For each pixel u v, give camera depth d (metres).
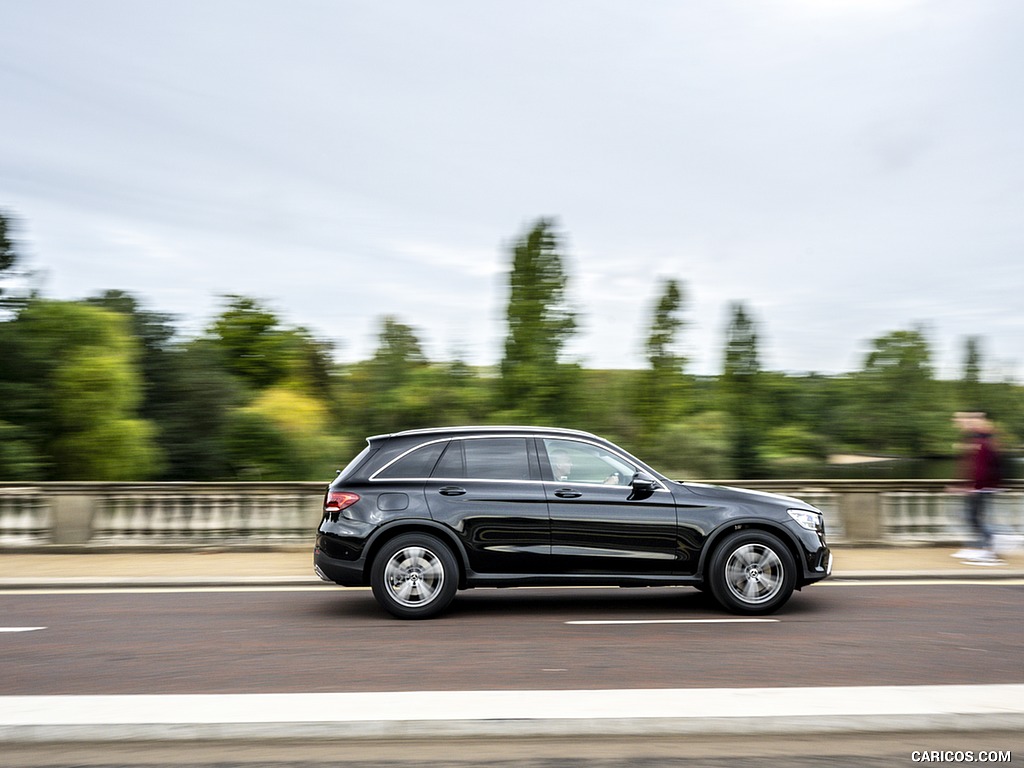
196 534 13.53
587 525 8.58
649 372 50.44
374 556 8.60
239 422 45.94
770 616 8.59
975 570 11.38
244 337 74.62
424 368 45.00
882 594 9.91
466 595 10.04
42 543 13.34
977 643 7.31
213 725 4.99
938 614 8.66
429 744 4.89
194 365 46.47
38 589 10.55
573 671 6.39
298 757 4.68
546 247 43.06
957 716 5.09
